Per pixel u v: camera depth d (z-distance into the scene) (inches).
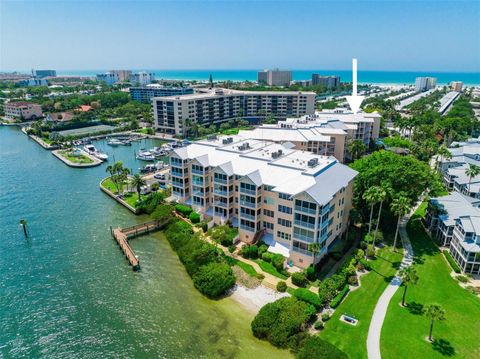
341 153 5305.1
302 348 1900.8
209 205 3565.5
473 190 3754.9
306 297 2244.1
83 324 2210.9
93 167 5649.6
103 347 2034.9
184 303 2385.6
